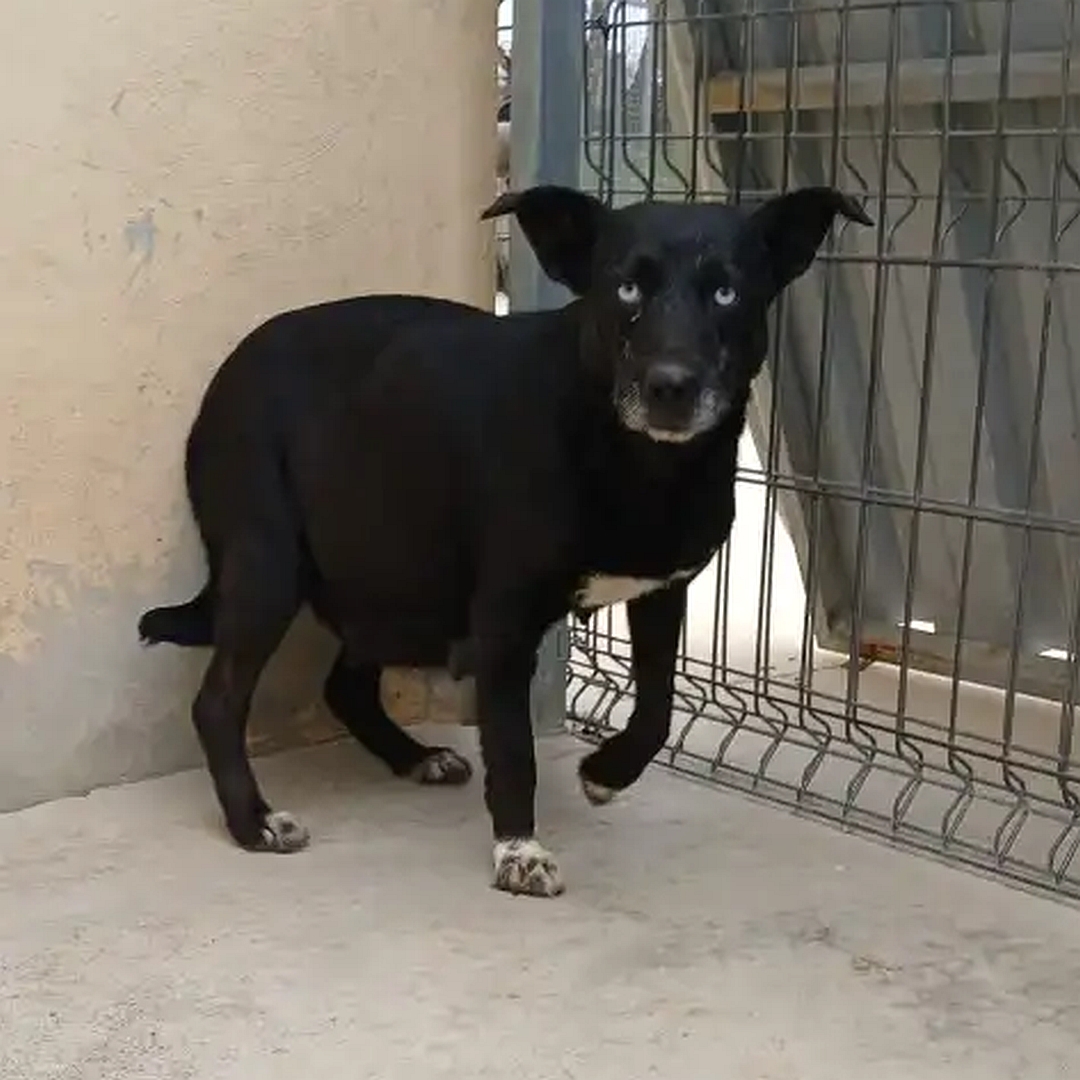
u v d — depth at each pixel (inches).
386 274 61.7
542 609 50.9
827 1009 43.4
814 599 63.5
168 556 58.1
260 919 47.9
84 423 55.5
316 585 56.2
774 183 65.0
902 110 59.7
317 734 64.2
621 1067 40.1
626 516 49.5
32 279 53.6
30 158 52.9
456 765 60.1
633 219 48.3
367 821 56.2
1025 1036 42.4
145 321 56.2
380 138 60.5
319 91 58.6
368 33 59.4
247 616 54.6
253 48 56.9
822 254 59.2
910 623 61.6
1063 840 53.0
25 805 56.4
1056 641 69.2
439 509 51.9
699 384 46.1
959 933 48.3
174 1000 43.0
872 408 56.7
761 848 54.5
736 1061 40.6
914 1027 42.6
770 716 67.4
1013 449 65.4
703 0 61.9
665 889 50.9
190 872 51.3
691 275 47.1
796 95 60.5
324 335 55.2
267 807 54.2
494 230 64.7
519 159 62.4
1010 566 68.1
